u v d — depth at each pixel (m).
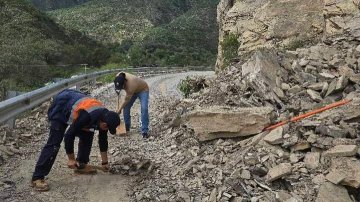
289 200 4.56
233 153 5.78
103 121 5.13
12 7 40.38
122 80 7.55
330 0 11.41
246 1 15.63
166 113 9.35
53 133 5.07
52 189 5.07
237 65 10.24
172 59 56.88
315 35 11.90
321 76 7.77
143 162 5.86
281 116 6.43
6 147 6.18
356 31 9.75
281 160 5.36
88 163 6.07
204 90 10.02
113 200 4.86
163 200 4.86
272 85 7.57
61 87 10.58
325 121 5.84
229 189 4.91
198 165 5.69
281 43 12.24
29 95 7.32
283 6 13.08
